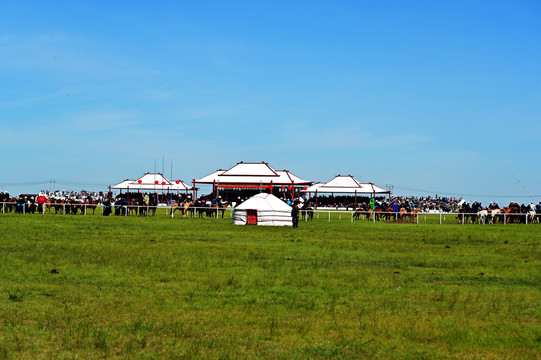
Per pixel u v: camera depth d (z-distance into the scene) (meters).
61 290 18.48
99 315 15.30
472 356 12.41
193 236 42.03
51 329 13.74
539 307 17.23
